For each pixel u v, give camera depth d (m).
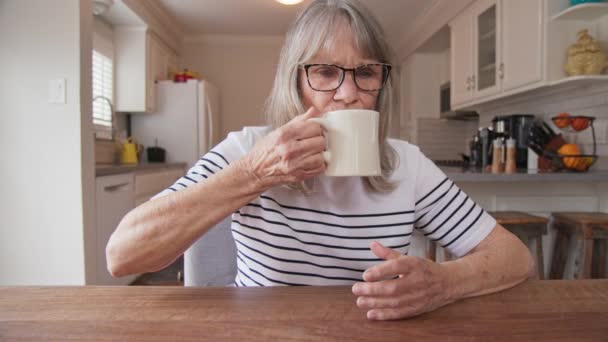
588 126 2.08
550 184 2.09
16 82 1.95
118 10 3.23
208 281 0.91
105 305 0.54
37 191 1.97
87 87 2.03
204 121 3.90
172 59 4.54
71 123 1.96
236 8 3.84
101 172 2.20
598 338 0.46
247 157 0.55
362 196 0.77
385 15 3.81
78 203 1.97
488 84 2.74
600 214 1.99
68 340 0.45
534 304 0.56
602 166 2.16
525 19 2.28
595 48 1.97
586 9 1.95
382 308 0.51
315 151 0.53
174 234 0.56
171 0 3.61
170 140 3.91
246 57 4.95
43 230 1.98
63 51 1.95
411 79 4.34
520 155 2.39
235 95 4.96
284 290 0.60
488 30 2.76
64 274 1.99
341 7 0.72
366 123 0.54
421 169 0.84
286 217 0.77
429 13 3.64
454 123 4.33
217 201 0.56
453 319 0.51
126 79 3.63
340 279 0.78
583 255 1.86
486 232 0.78
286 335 0.46
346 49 0.70
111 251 0.58
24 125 1.96
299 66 0.72
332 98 0.71
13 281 1.99
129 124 3.92
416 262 0.53
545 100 2.71
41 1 1.94
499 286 0.61
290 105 0.73
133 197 2.69
